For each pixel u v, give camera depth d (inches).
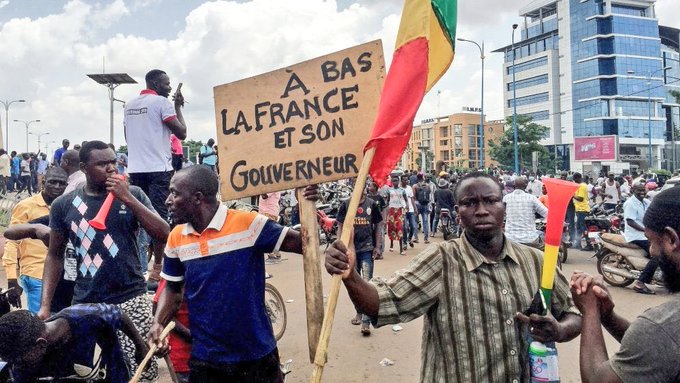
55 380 102.2
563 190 76.2
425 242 570.9
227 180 106.4
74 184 190.7
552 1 3735.2
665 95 3639.3
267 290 233.5
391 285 86.4
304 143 103.5
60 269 135.7
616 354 64.8
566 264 426.0
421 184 574.6
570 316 85.4
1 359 95.0
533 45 3951.8
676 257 64.9
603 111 3422.7
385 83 89.4
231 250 103.5
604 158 2231.8
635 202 335.6
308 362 209.2
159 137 203.5
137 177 204.4
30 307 185.0
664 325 60.6
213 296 102.6
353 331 248.7
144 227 127.0
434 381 85.7
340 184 751.7
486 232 86.1
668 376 59.4
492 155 2709.2
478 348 83.0
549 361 77.5
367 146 86.7
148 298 136.9
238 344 102.7
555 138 3715.6
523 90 3969.0
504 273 86.0
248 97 107.2
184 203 103.6
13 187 811.4
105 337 107.2
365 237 265.6
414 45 87.0
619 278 362.6
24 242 183.5
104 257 128.6
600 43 3452.3
